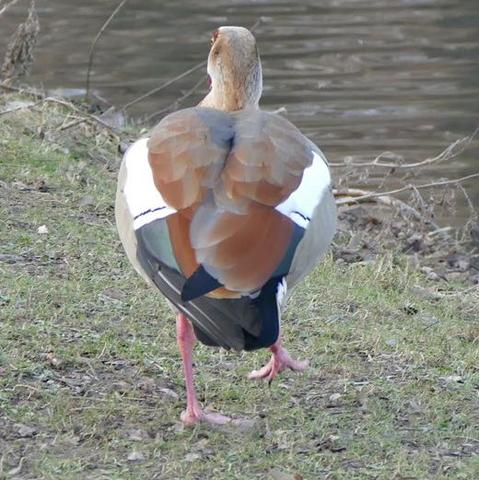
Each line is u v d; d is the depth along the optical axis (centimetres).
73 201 1506
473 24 3167
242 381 1055
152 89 2566
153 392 1005
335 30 3105
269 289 850
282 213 885
